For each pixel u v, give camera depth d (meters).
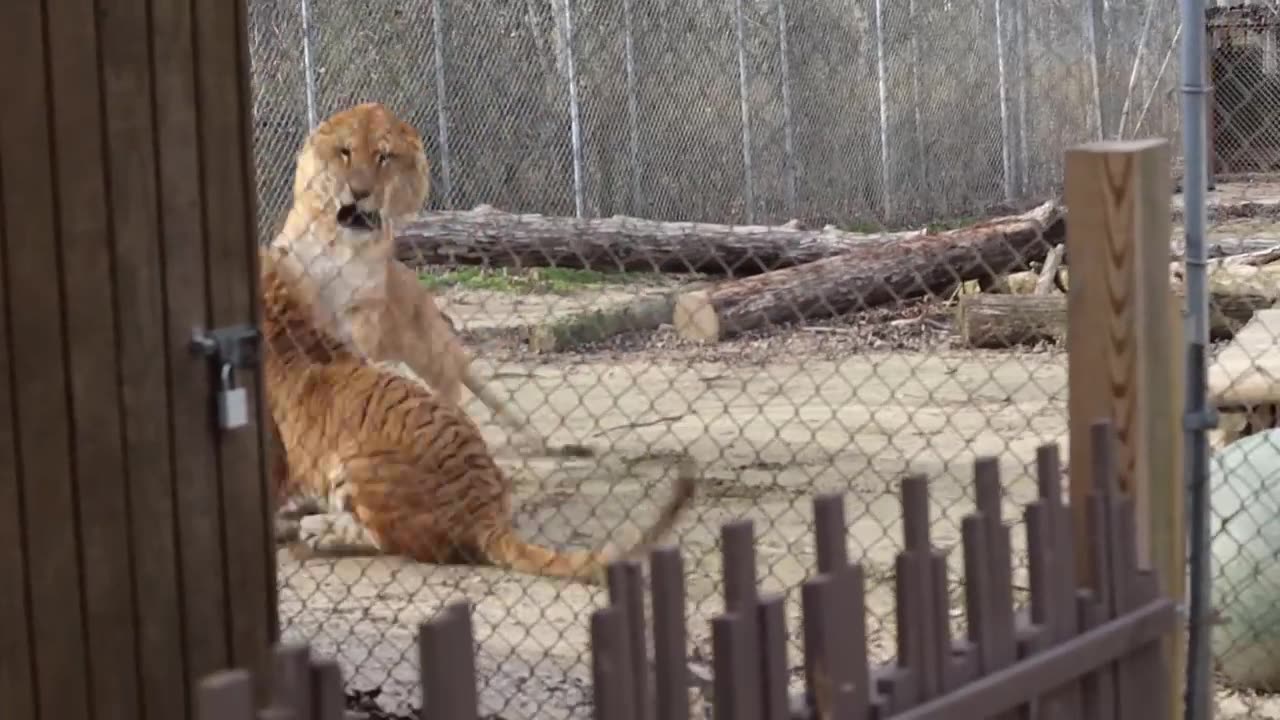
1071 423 3.27
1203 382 3.43
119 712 3.28
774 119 17.58
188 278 3.34
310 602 5.63
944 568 2.72
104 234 3.19
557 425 8.80
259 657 3.54
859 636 2.58
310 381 6.38
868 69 18.41
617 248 12.06
